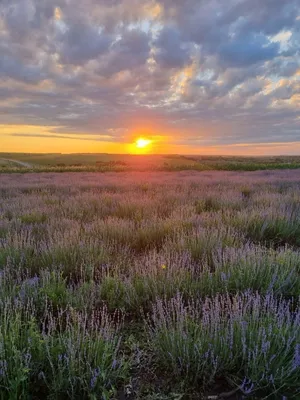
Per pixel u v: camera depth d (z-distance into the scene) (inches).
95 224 207.8
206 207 305.7
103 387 66.9
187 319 90.6
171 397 69.5
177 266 129.1
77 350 74.9
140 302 110.3
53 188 477.4
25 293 107.3
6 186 488.4
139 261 147.5
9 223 211.3
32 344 75.0
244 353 73.9
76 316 89.7
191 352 77.5
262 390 71.2
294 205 276.7
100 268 142.9
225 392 71.1
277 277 122.1
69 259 147.1
